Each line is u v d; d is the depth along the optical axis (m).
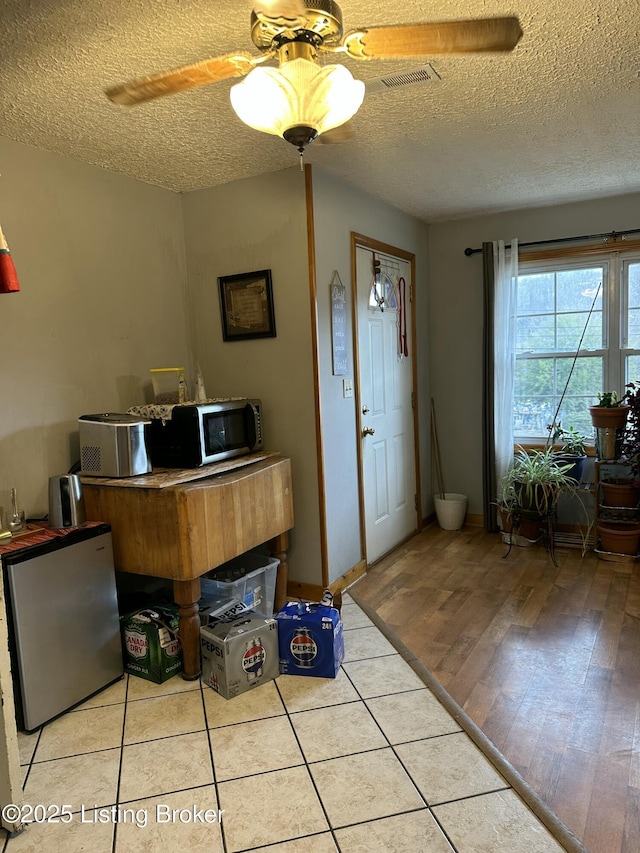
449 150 2.79
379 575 3.49
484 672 2.38
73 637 2.17
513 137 2.65
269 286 3.04
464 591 3.21
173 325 3.22
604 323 3.96
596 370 4.02
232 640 2.21
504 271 4.07
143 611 2.49
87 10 1.56
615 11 1.66
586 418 4.08
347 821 1.60
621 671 2.36
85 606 2.22
